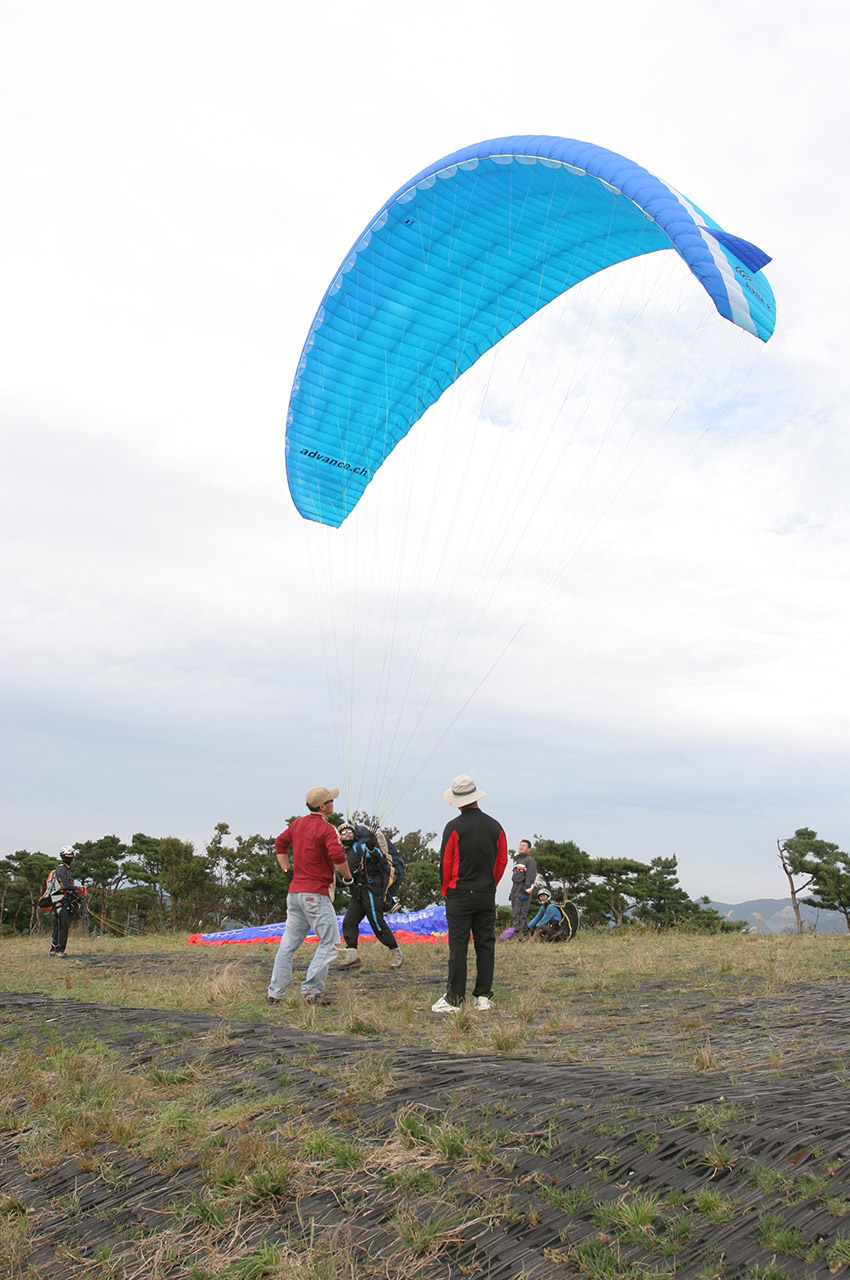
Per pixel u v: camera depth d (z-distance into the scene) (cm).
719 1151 309
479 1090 421
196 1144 406
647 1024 639
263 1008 758
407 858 4528
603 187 1020
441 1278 281
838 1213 262
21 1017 690
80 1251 338
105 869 4375
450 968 757
